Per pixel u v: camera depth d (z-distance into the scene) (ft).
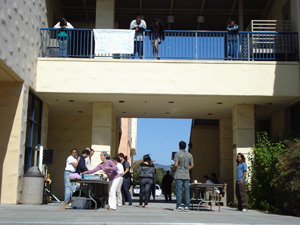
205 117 58.03
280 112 51.44
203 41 45.21
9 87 38.81
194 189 40.93
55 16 53.57
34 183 37.91
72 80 43.52
